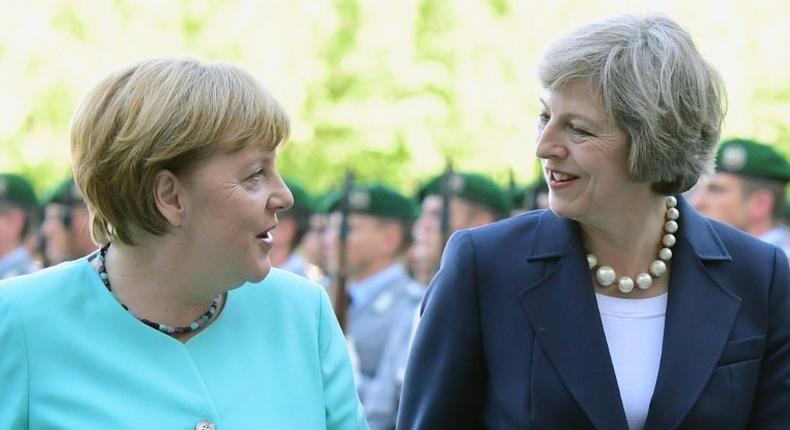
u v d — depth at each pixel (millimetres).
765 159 9508
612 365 4656
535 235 4859
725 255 4789
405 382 4934
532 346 4719
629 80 4395
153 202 4082
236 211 4090
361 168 19969
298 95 19297
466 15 19906
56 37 18859
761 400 4773
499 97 19641
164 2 18875
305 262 14031
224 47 19047
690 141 4496
